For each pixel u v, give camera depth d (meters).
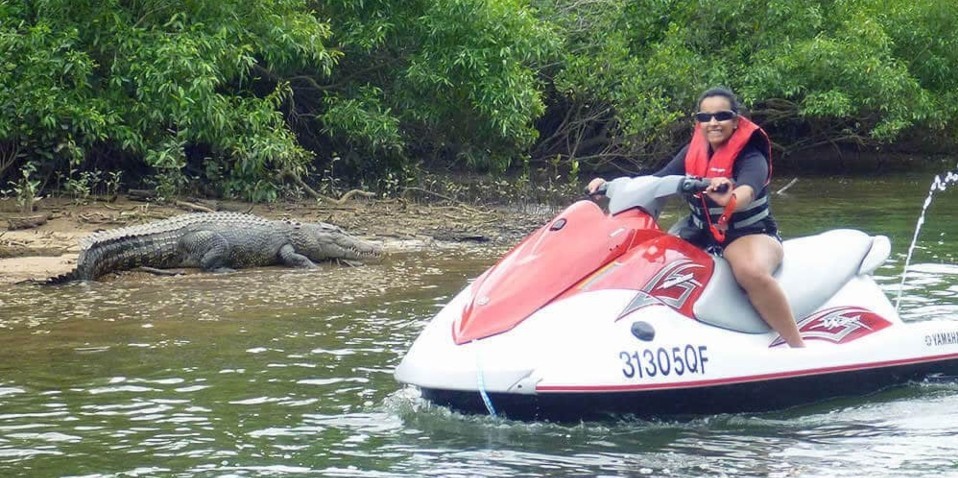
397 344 8.34
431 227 15.42
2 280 11.12
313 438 5.97
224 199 16.95
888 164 30.14
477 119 20.19
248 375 7.38
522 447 5.73
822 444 5.79
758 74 25.55
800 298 6.71
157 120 16.41
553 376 5.87
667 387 6.00
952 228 15.98
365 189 18.64
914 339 6.90
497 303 6.22
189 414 6.46
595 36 23.92
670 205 18.97
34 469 5.49
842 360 6.54
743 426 6.09
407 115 19.78
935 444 5.80
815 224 16.66
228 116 16.70
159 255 12.04
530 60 22.31
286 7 17.89
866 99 26.14
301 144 20.14
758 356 6.27
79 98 16.03
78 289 10.86
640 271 6.27
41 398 6.82
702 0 25.73
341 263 12.77
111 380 7.25
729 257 6.48
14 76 15.81
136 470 5.47
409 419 6.28
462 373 5.95
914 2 28.95
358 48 19.52
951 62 29.16
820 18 26.34
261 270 12.30
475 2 19.00
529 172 22.44
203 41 16.38
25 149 16.44
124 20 16.70
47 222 14.39
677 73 24.12
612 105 24.02
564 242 6.38
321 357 7.91
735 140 6.50
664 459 5.53
